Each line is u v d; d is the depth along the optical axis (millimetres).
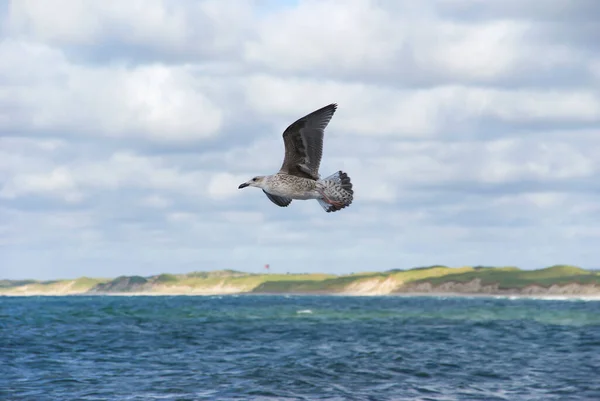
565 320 55594
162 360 27734
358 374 23844
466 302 124312
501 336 38719
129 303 119562
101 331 42375
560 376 23375
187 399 19688
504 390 20906
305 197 14086
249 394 20375
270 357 28531
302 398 19734
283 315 65188
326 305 103812
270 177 14031
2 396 20250
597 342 34156
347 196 13898
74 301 142875
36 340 35781
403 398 19734
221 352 30516
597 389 20875
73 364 26562
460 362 26828
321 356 28828
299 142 13711
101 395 20312
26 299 176875
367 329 44562
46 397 20094
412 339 36906
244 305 103312
